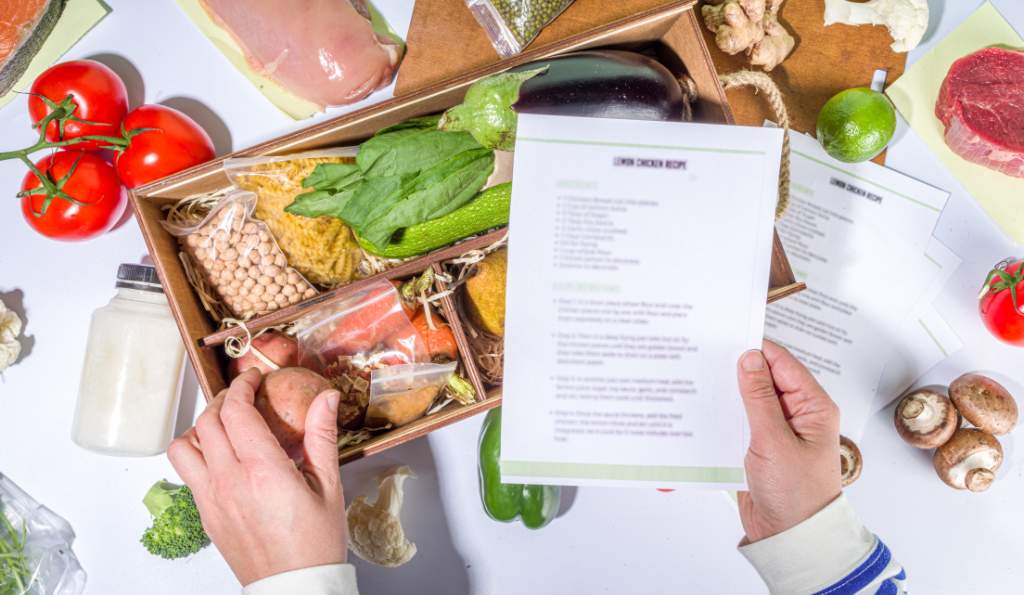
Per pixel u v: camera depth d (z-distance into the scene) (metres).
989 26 0.79
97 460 0.77
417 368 0.68
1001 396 0.75
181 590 0.77
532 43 0.77
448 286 0.67
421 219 0.65
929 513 0.80
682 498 0.79
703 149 0.57
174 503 0.74
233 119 0.78
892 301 0.79
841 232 0.79
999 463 0.76
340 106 0.78
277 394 0.63
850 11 0.77
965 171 0.79
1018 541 0.80
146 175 0.71
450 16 0.77
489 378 0.71
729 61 0.78
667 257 0.57
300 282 0.68
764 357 0.62
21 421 0.77
